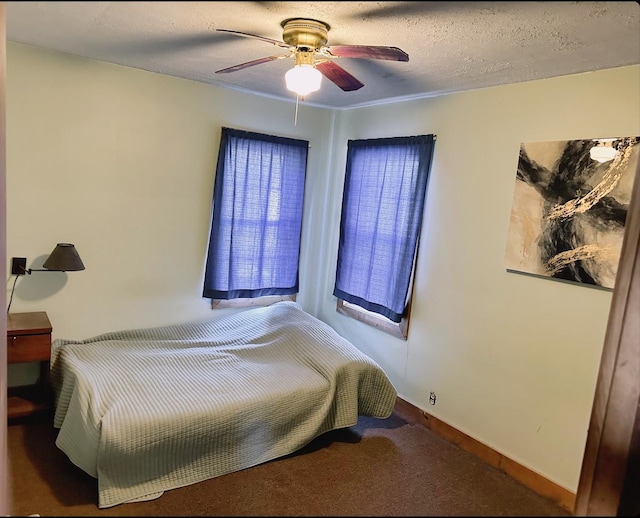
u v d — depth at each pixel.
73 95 3.04
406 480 2.57
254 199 3.82
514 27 1.86
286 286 4.14
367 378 3.13
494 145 2.89
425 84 2.96
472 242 3.03
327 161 4.26
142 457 2.33
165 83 3.35
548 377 2.63
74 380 2.65
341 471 2.67
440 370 3.26
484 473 2.70
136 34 2.32
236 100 3.67
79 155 3.12
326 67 2.19
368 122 3.85
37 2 1.43
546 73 2.52
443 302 3.23
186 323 3.67
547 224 2.59
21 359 2.78
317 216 4.28
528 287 2.72
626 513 1.53
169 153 3.44
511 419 2.82
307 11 1.84
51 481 2.39
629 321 1.93
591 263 2.40
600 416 1.97
